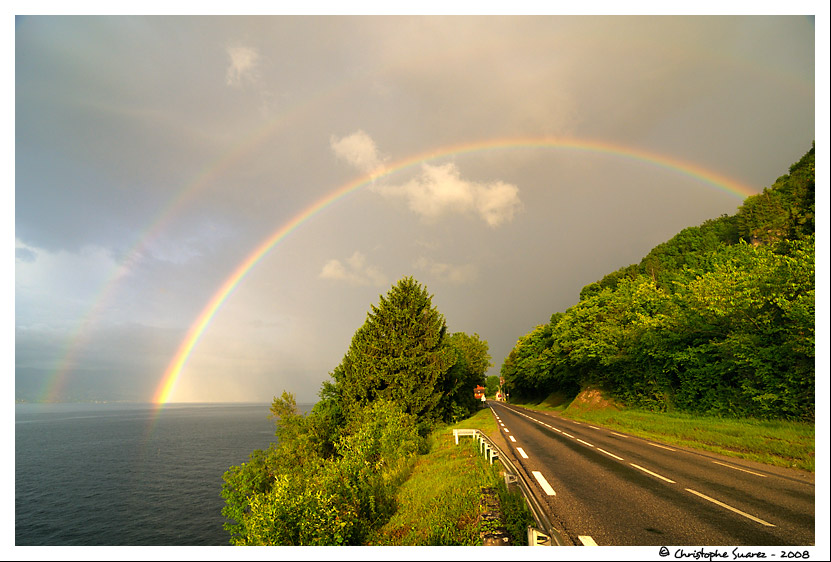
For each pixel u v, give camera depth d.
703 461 15.05
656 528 7.68
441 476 13.40
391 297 32.28
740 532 7.43
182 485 70.88
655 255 88.94
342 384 35.72
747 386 25.00
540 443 20.61
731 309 24.62
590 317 47.03
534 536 6.11
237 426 199.38
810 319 20.03
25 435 163.50
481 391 94.06
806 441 16.84
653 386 37.62
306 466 30.14
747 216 67.19
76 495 66.94
